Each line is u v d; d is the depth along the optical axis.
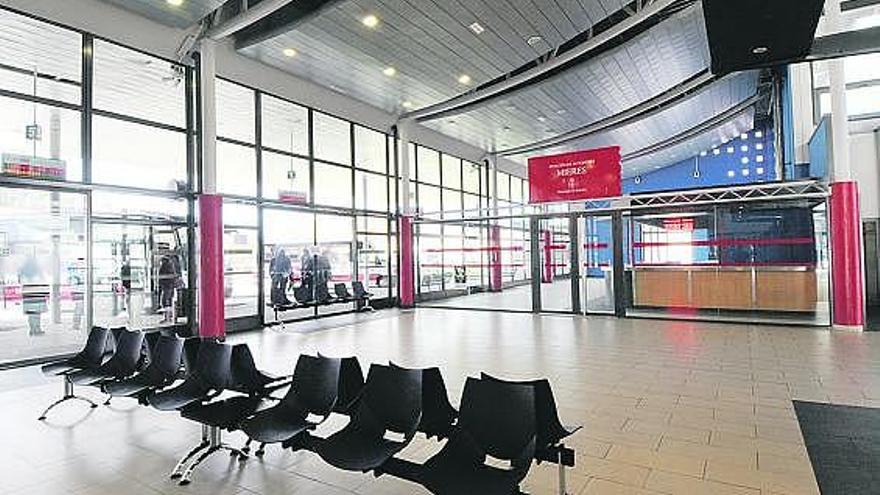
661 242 10.62
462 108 12.34
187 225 8.31
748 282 9.74
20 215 7.26
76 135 6.97
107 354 4.79
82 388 5.37
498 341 7.65
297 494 2.94
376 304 12.44
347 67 9.27
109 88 7.59
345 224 11.65
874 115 10.38
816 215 8.98
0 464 3.45
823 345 6.74
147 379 4.16
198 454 3.51
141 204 7.81
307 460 3.43
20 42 6.70
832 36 3.24
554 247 15.78
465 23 7.54
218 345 3.82
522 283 18.33
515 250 16.58
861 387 4.75
